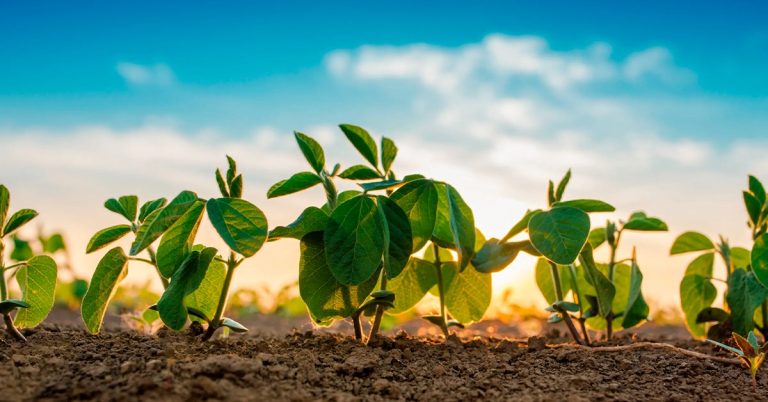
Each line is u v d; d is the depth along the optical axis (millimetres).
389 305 492
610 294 530
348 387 425
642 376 477
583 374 471
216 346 477
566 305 532
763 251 495
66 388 390
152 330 608
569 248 463
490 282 560
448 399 417
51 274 500
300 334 541
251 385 403
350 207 466
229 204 441
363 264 460
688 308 613
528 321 885
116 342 485
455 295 565
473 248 489
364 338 530
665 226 542
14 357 435
